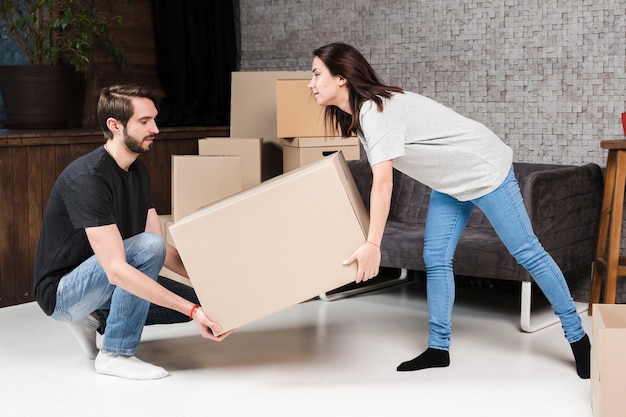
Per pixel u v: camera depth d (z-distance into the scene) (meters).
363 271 2.67
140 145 2.79
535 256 2.89
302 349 3.24
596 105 3.88
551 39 3.97
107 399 2.70
